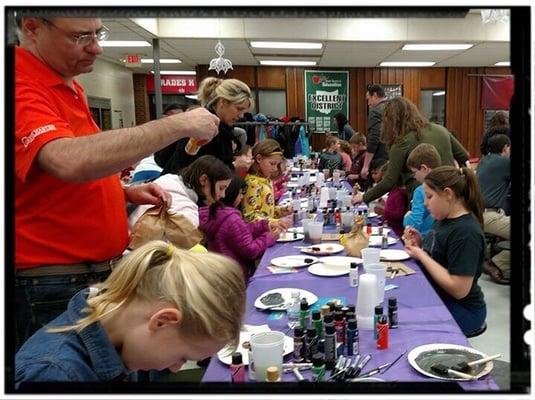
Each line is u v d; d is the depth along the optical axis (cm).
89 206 122
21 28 107
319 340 124
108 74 796
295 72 912
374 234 275
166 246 95
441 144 310
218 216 233
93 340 86
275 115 923
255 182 318
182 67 888
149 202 157
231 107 283
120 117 860
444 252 194
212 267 91
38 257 116
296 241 273
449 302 191
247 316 157
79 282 123
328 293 181
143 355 89
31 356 81
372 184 465
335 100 930
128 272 91
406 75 930
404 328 144
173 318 85
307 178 527
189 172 231
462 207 190
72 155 98
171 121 110
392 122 311
